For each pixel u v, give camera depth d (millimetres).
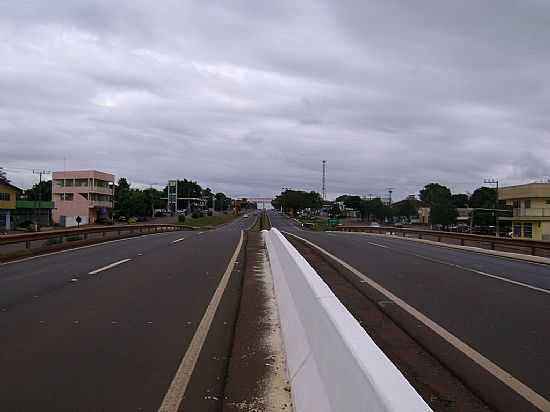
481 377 5863
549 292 11938
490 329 8172
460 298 11023
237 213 171000
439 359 6559
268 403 5191
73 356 6574
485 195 93250
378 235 45094
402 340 7504
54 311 9305
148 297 10852
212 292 11586
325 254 21641
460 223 90125
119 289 11852
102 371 6012
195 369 6168
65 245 23844
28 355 6586
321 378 4480
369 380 3090
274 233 21172
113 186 99688
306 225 81875
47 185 110625
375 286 12656
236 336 7789
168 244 27203
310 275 6719
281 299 9523
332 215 115375
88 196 90312
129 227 37688
